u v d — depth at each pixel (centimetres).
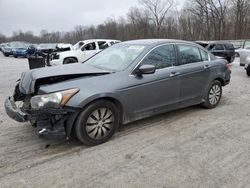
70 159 344
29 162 335
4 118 499
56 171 315
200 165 330
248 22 5231
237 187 286
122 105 399
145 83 420
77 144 386
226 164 333
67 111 346
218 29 5453
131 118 420
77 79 374
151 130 442
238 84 871
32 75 383
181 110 553
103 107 379
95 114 374
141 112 428
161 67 452
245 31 5275
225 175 308
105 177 304
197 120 493
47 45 2952
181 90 484
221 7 5331
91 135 375
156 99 443
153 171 317
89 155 354
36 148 374
